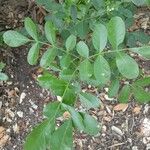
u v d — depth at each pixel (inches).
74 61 13.6
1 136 24.4
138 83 13.7
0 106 25.3
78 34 17.2
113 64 13.6
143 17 27.6
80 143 24.0
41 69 26.0
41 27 26.2
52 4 17.7
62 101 11.3
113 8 17.3
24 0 28.1
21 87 25.9
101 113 24.9
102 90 25.4
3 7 28.2
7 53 26.5
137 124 24.7
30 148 10.5
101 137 24.3
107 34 11.5
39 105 25.3
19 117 25.1
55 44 13.4
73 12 17.1
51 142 10.6
